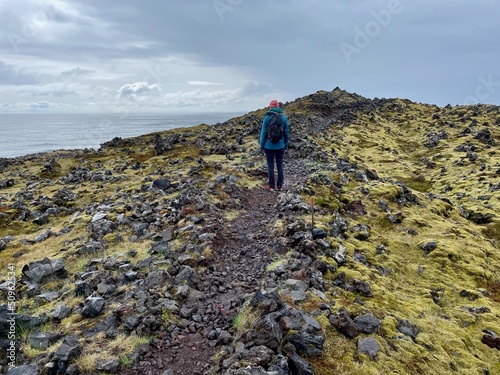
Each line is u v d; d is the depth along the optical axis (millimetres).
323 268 13414
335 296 11898
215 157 47562
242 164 38125
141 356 8805
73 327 10148
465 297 16172
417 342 11055
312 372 7969
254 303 10000
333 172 31375
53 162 66688
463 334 12766
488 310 15008
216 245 15352
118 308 10547
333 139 72750
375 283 14273
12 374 8117
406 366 9500
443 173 57031
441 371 9914
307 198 22281
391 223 22859
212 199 21438
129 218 20438
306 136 63000
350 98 157750
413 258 19172
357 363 8828
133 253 15359
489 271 18891
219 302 11281
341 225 19109
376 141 82125
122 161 61312
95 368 8289
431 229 22969
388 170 57125
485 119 115500
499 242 26562
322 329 9609
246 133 72688
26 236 23688
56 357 8469
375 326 10312
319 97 148750
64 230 21906
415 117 129750
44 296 12734
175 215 19656
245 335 8906
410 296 15000
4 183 49938
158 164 48438
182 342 9391
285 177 30453
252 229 17812
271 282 11938
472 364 10938
